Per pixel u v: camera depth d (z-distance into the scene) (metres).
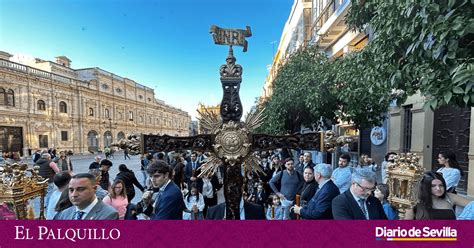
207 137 1.92
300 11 15.55
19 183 1.91
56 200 3.03
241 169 1.96
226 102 1.93
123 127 39.25
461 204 3.09
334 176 4.06
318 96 6.13
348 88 4.93
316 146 1.92
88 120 32.16
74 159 23.12
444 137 6.27
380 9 2.83
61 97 28.69
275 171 5.67
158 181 2.53
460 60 2.03
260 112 1.98
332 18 10.09
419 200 2.21
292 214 3.64
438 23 1.98
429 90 2.24
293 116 8.01
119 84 39.16
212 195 5.23
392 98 3.66
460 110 5.86
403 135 7.52
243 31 1.95
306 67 7.39
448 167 3.82
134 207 3.22
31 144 24.83
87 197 2.10
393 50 2.81
